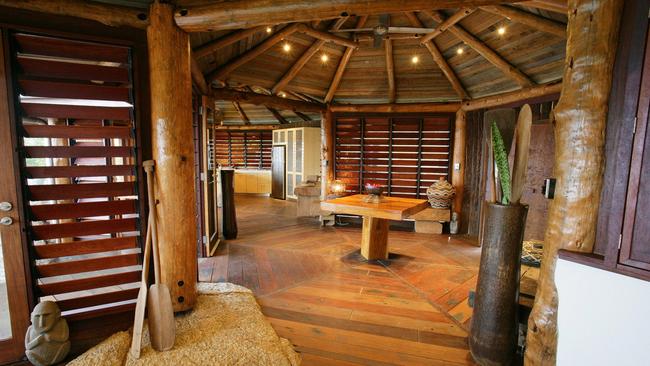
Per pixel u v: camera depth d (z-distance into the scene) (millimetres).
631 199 1345
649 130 1291
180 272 2432
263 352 2029
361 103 5891
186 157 2395
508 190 1951
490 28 3719
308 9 2184
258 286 3100
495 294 1945
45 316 1927
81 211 2191
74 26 2123
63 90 2096
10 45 1931
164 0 2254
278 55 4492
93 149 2201
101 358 1955
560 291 1624
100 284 2252
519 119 1947
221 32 3340
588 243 1570
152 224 2166
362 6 2145
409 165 5723
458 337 2301
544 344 1690
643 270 1319
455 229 5320
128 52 2250
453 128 5418
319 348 2137
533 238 4031
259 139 9633
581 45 1551
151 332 2049
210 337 2178
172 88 2291
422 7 2127
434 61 4836
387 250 3965
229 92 4562
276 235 5023
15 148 1965
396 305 2756
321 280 3273
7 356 2021
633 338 1374
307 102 5551
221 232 5047
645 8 1298
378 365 1978
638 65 1316
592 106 1526
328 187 5969
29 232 2039
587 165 1547
